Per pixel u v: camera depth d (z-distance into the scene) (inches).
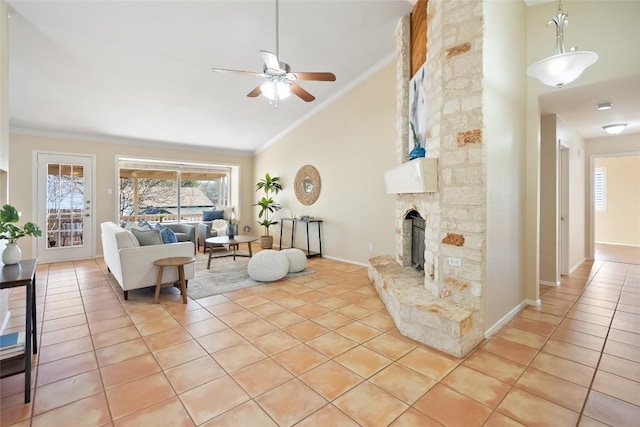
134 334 99.0
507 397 66.8
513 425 58.5
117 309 121.6
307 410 63.1
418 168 101.3
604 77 105.1
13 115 187.0
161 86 175.6
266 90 119.3
